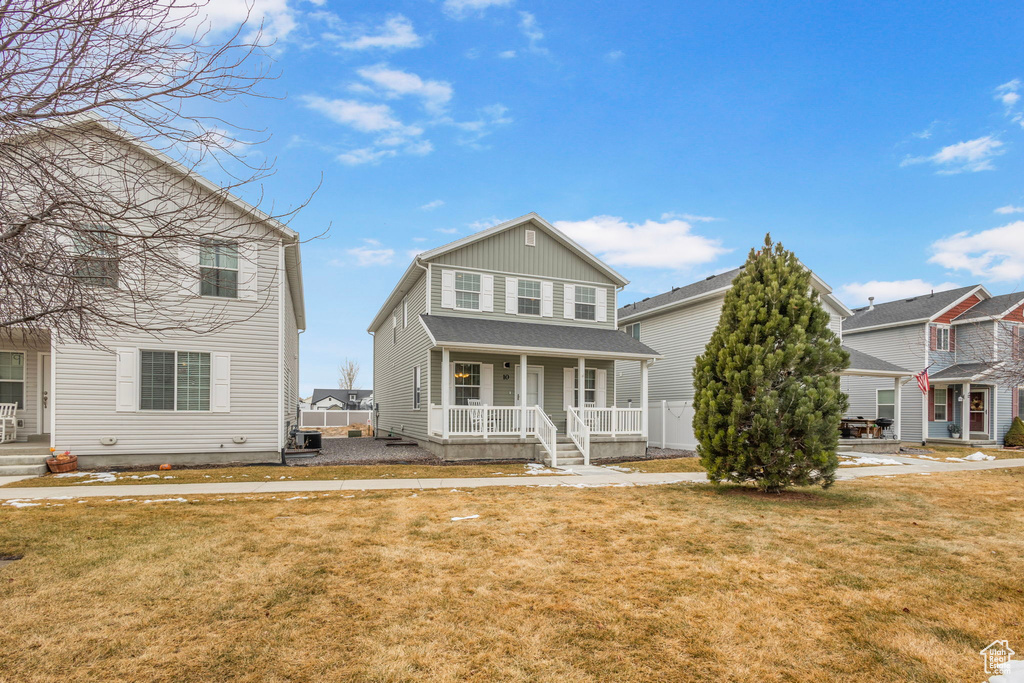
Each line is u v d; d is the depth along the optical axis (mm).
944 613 4406
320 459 14672
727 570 5430
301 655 3580
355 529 6809
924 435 23141
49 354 14523
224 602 4441
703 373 10547
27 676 3254
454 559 5668
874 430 21547
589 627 4082
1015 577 5277
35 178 3699
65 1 3135
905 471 14055
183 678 3270
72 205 3629
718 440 9867
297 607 4367
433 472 12438
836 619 4277
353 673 3361
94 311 4000
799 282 9969
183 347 13062
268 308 13828
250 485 10258
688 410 18656
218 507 8055
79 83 3301
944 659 3633
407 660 3537
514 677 3348
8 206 3828
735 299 10305
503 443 15203
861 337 27438
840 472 13680
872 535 6832
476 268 17953
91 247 3857
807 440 9219
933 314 24203
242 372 13531
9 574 5016
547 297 18875
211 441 13250
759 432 9438
